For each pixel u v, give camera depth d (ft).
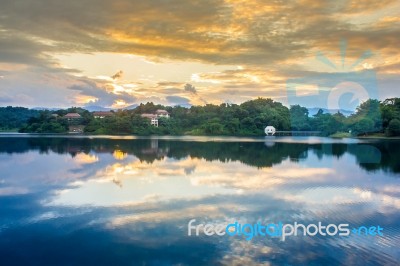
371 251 42.52
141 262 40.16
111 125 319.06
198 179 86.89
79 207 61.72
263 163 114.93
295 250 42.70
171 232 48.62
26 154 143.02
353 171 97.30
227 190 74.74
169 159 126.41
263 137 248.11
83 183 83.30
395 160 117.70
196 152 148.15
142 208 60.80
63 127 333.62
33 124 335.26
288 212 58.13
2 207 61.72
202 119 332.19
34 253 42.45
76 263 39.91
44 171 100.63
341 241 45.55
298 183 81.41
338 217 54.85
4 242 45.52
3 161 121.90
